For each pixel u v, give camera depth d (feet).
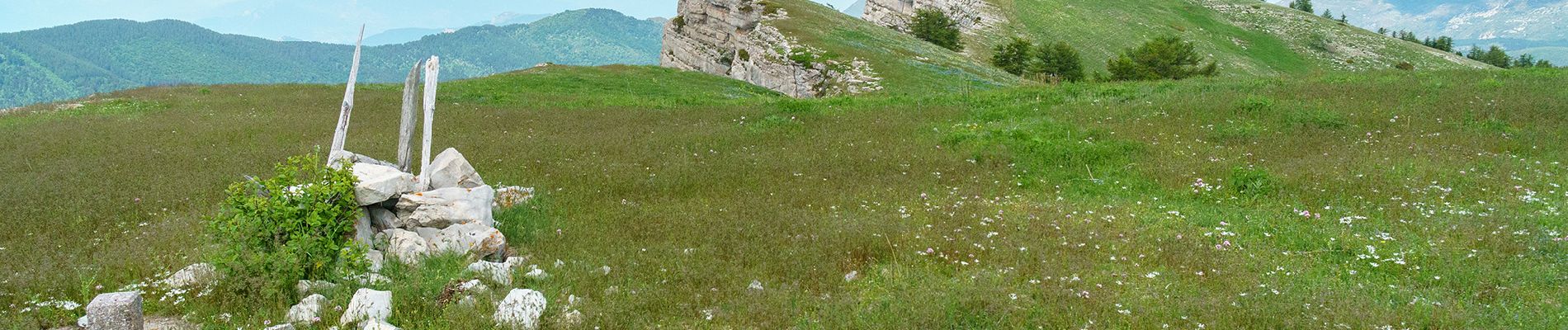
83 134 75.41
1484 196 41.50
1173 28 262.26
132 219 39.55
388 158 61.00
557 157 59.11
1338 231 34.73
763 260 31.19
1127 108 74.18
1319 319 23.16
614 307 24.90
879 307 24.86
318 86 140.87
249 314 24.68
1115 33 249.96
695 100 110.42
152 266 29.71
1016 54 186.39
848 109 88.12
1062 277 28.07
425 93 40.04
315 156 31.50
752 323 24.20
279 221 28.27
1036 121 67.51
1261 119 66.39
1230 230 36.06
